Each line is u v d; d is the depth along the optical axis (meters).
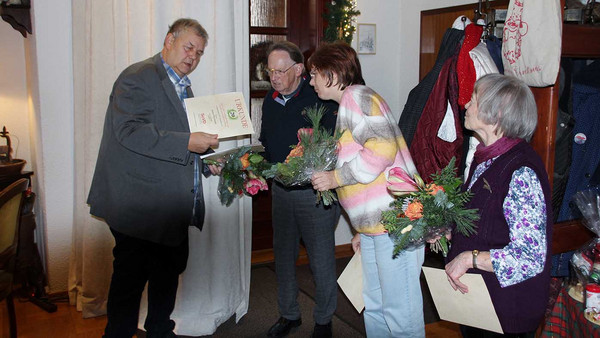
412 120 2.40
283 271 2.59
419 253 1.91
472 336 1.88
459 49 2.26
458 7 3.35
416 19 3.75
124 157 2.15
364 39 3.79
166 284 2.39
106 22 2.58
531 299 1.50
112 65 2.62
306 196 2.38
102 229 2.80
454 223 1.61
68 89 2.90
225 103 2.25
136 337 2.67
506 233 1.48
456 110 2.23
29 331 2.71
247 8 2.73
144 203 2.16
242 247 2.85
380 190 1.84
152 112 2.15
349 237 3.95
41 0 2.77
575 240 2.09
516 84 1.48
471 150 2.18
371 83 3.88
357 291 2.09
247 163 2.18
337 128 1.93
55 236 3.01
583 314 1.72
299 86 2.44
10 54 3.28
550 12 1.76
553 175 2.03
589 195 1.91
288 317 2.65
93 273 2.82
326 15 3.41
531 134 1.50
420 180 1.53
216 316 2.75
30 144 3.39
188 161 2.19
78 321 2.83
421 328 1.93
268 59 2.39
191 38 2.17
